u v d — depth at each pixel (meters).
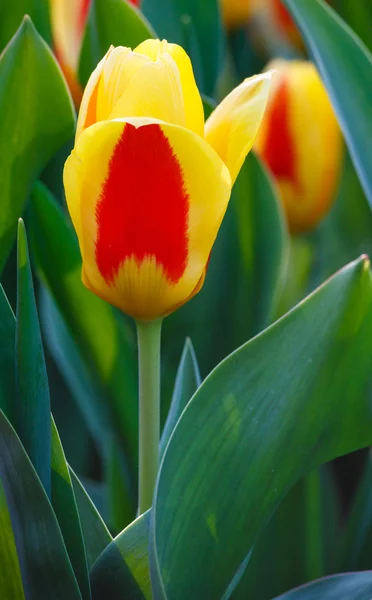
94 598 0.47
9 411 0.47
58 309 0.56
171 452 0.44
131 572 0.47
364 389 0.46
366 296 0.45
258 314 0.58
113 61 0.44
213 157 0.44
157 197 0.44
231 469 0.45
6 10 0.58
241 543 0.47
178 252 0.45
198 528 0.46
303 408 0.45
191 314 0.58
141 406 0.48
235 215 0.56
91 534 0.50
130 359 0.57
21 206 0.53
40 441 0.47
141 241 0.45
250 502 0.46
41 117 0.52
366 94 0.55
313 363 0.45
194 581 0.46
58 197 0.59
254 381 0.45
